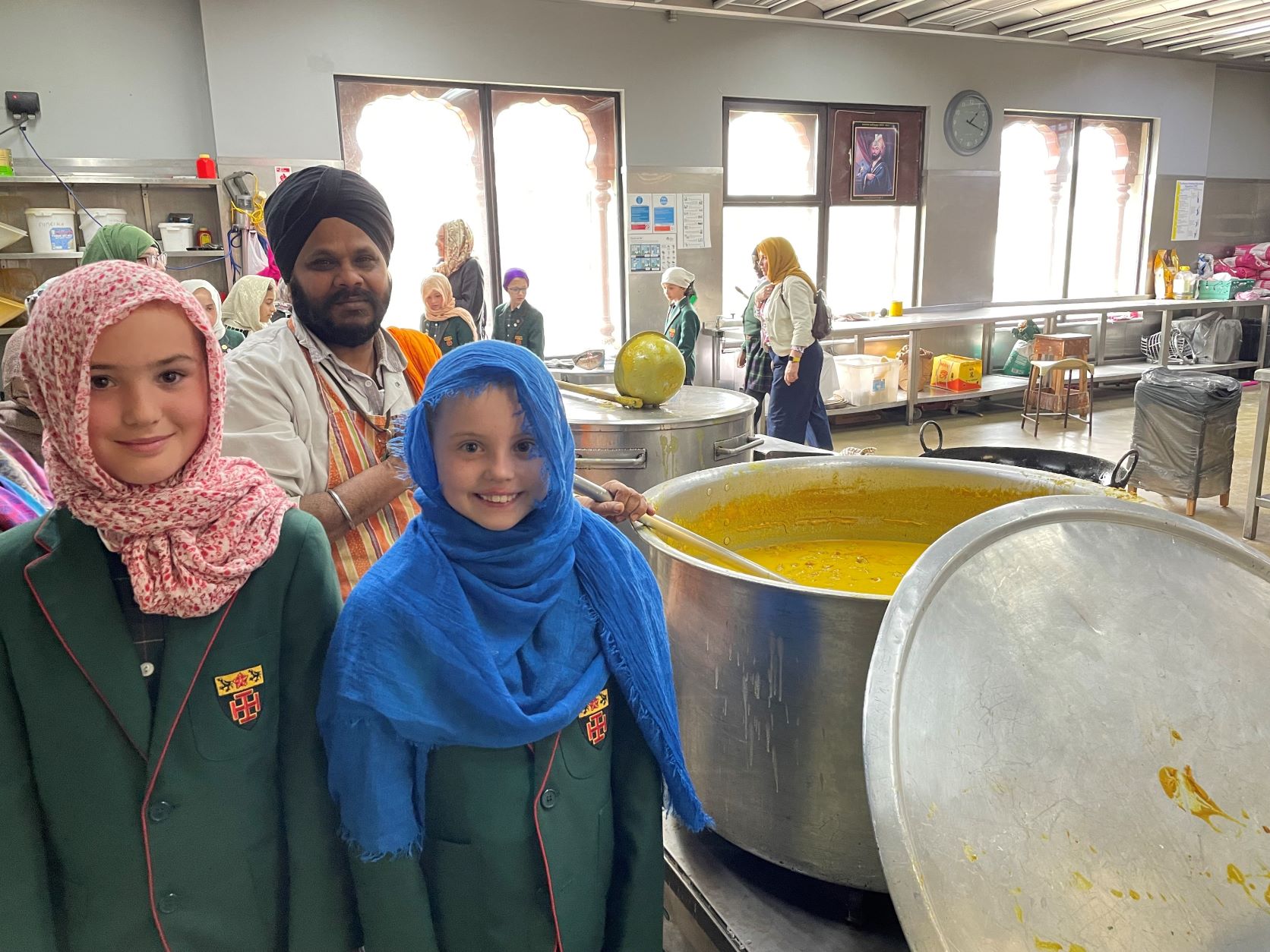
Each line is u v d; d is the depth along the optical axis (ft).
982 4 19.67
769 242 15.85
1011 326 24.02
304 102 16.11
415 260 18.15
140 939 2.49
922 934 2.03
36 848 2.39
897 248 23.08
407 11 16.52
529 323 16.16
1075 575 2.91
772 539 5.74
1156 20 21.18
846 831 3.41
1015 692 2.58
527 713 2.59
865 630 3.15
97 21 15.06
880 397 21.16
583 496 3.77
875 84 21.22
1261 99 27.63
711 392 8.86
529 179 18.80
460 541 2.63
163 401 2.27
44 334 2.18
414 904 2.57
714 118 19.76
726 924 3.63
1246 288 26.81
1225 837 2.57
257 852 2.61
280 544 2.60
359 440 3.79
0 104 14.73
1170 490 14.55
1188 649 2.85
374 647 2.46
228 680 2.51
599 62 18.33
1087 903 2.35
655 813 3.06
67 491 2.28
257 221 15.49
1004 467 5.19
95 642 2.37
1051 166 24.68
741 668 3.48
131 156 15.66
